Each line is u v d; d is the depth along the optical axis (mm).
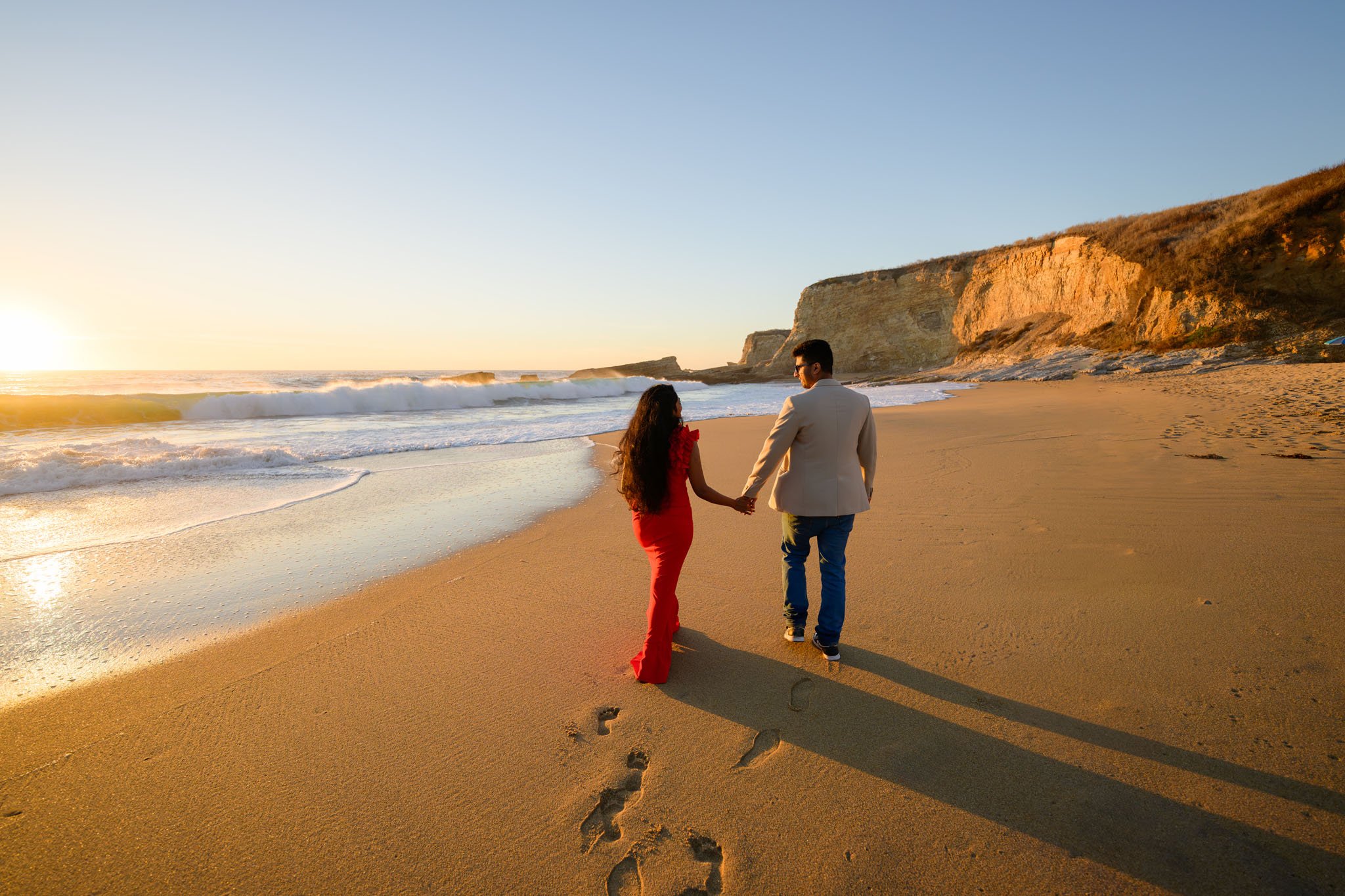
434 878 1968
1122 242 27094
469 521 6207
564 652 3408
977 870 1909
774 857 1999
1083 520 5082
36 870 2000
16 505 7020
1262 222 21281
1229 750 2324
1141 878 1842
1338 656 2855
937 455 8414
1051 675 2916
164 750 2625
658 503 3035
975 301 37719
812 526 3191
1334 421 8461
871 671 3068
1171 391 14820
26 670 3338
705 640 3506
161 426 14898
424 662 3330
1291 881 1788
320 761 2531
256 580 4625
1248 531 4496
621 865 2004
